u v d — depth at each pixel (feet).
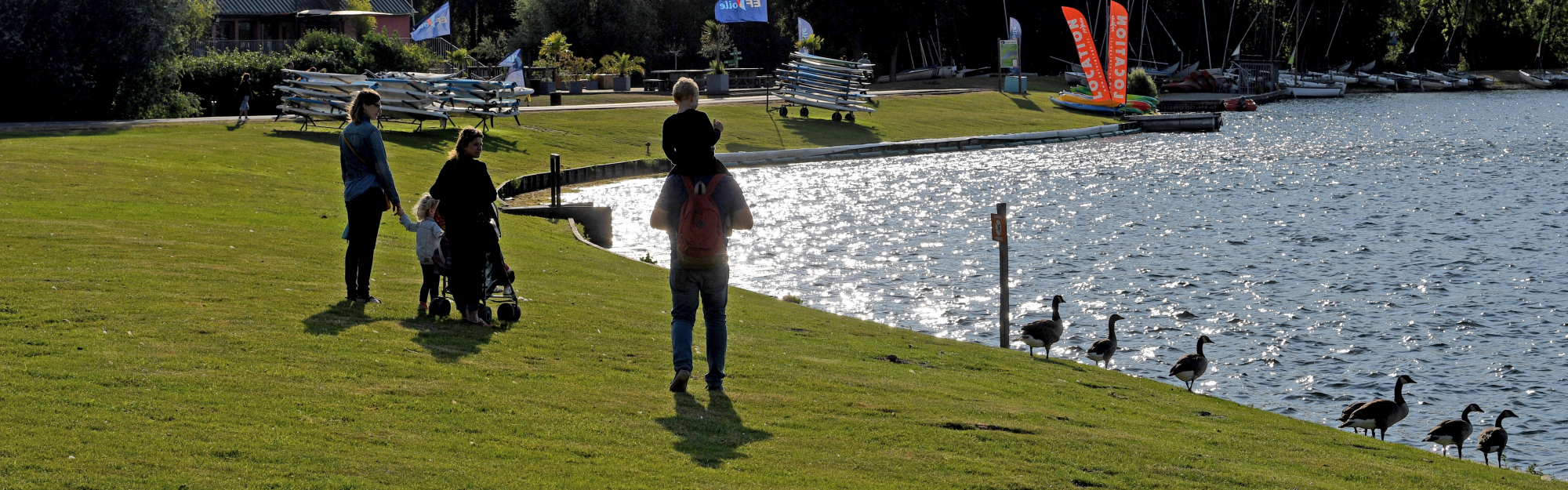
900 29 337.31
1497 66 427.33
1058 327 53.52
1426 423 49.80
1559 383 55.83
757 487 23.08
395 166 117.70
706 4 342.23
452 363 31.73
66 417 23.41
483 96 160.97
